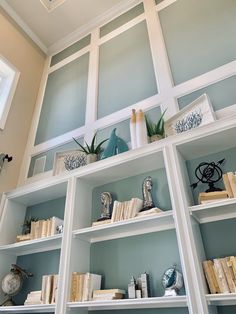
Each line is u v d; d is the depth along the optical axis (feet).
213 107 7.30
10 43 13.00
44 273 7.68
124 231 6.70
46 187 8.13
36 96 13.33
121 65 11.01
